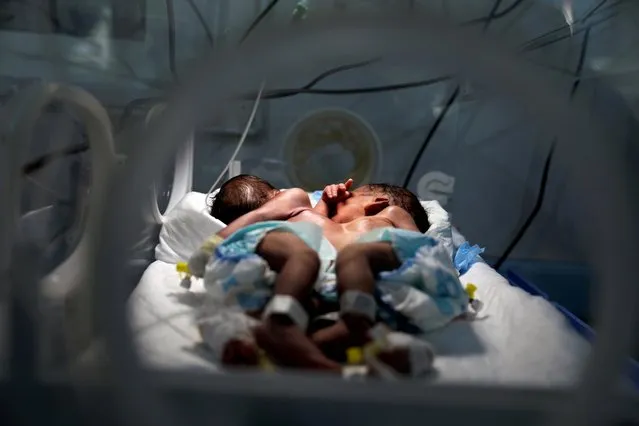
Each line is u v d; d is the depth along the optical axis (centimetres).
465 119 198
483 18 174
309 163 185
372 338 87
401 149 200
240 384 66
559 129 61
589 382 62
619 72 165
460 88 193
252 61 60
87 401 67
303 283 92
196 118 60
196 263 116
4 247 71
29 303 66
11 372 67
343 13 62
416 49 62
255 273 99
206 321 92
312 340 89
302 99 191
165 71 164
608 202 60
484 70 62
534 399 66
